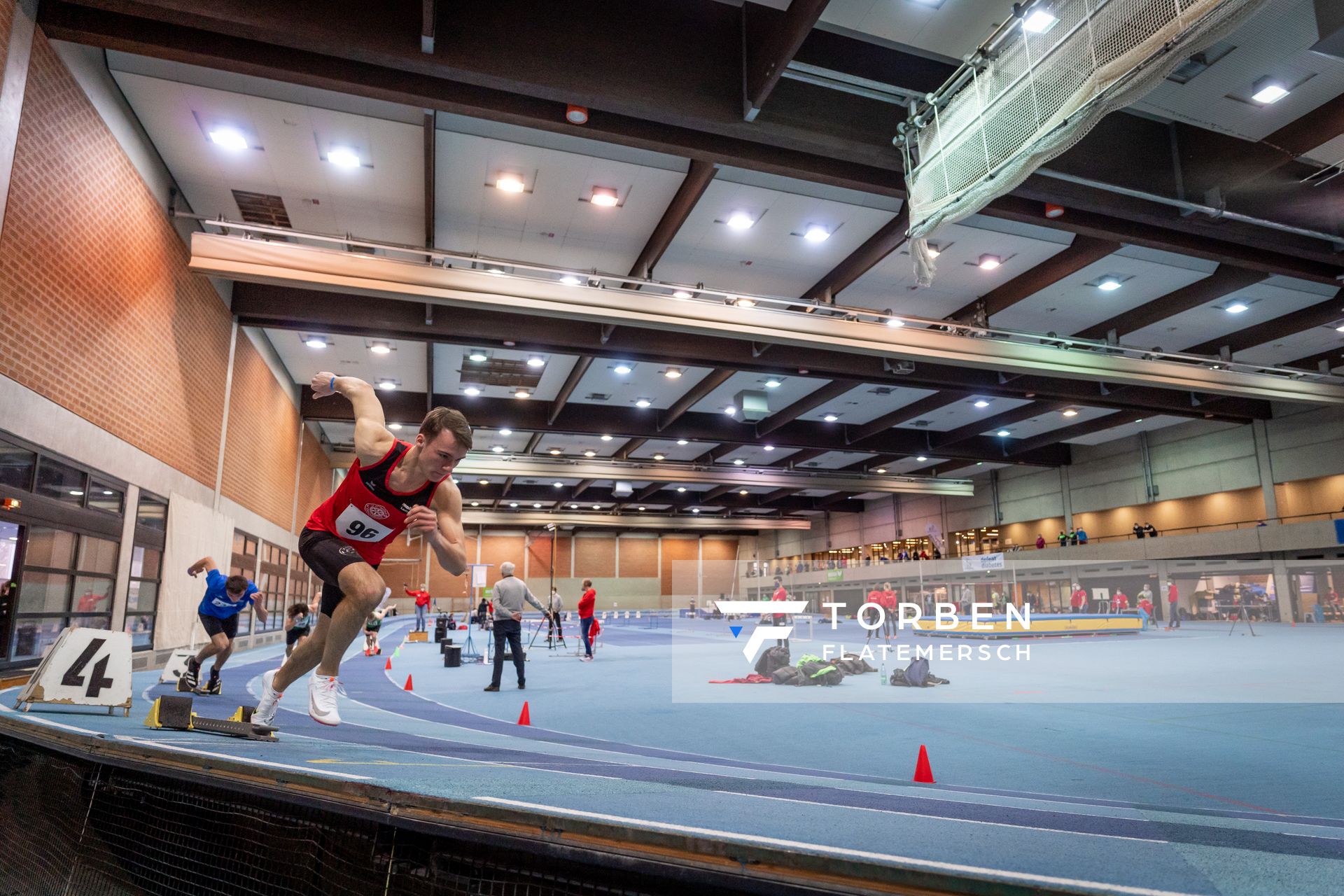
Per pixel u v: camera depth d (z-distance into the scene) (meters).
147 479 12.12
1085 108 7.72
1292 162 12.10
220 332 15.61
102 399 10.46
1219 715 7.72
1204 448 29.80
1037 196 11.76
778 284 16.81
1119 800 4.22
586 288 14.47
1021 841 1.77
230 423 16.67
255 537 19.55
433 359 22.03
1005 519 39.41
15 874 3.21
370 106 10.84
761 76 9.73
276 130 11.30
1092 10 7.78
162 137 11.48
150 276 11.83
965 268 16.27
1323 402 20.88
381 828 2.04
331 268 12.95
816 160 11.47
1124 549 30.23
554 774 2.86
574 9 9.73
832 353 20.86
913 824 1.97
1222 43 10.14
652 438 28.31
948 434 32.34
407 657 17.70
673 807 2.02
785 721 7.42
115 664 5.29
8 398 8.28
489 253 15.12
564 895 1.70
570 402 26.98
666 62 9.98
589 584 15.89
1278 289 17.34
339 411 25.83
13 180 8.16
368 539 3.18
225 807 2.39
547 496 45.84
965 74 9.70
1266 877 1.50
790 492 48.41
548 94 9.59
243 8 8.55
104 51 9.93
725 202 13.37
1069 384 23.69
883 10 9.34
